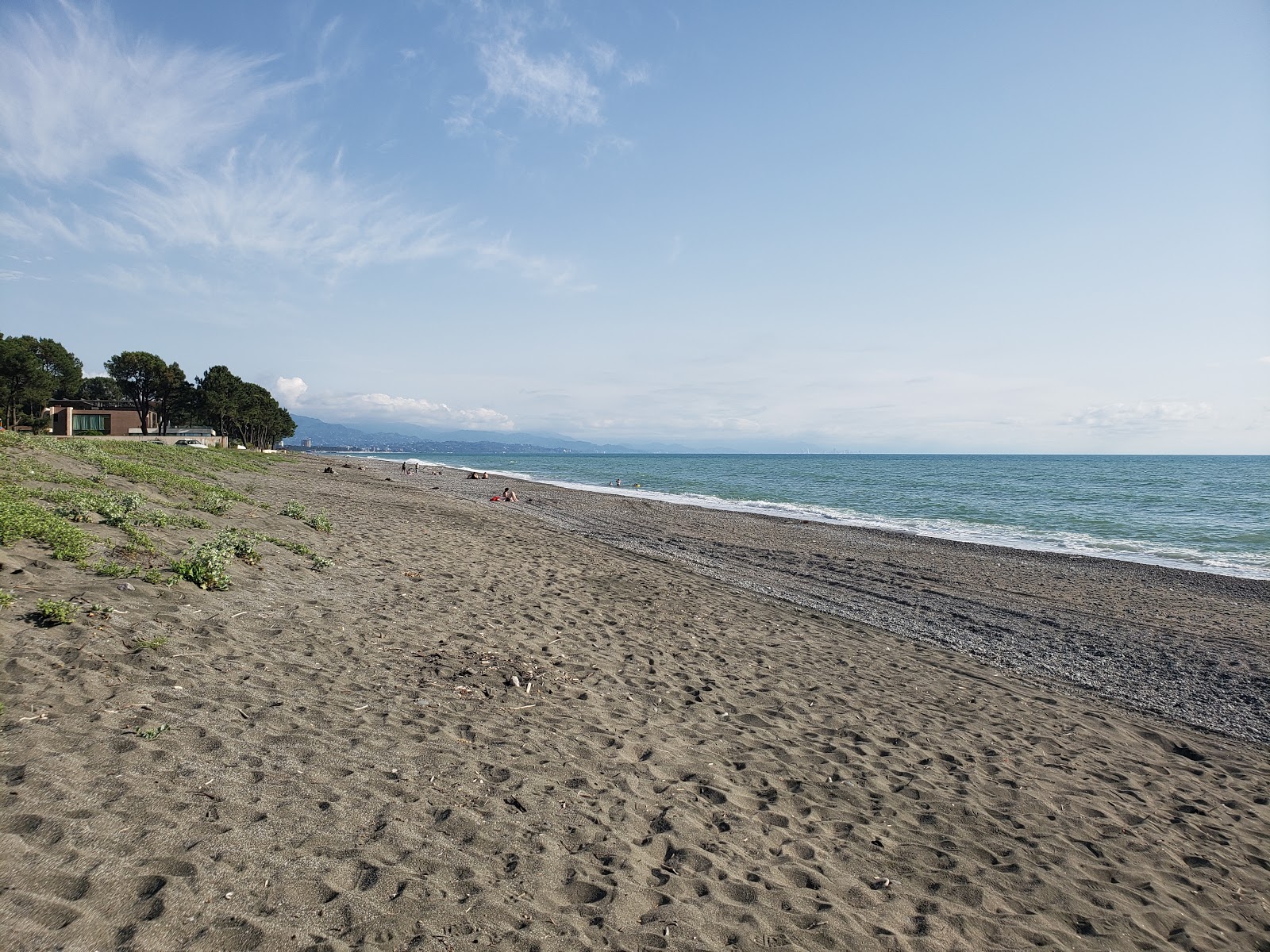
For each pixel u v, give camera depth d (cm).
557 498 3894
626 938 375
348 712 594
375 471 5725
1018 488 5584
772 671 926
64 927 293
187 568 814
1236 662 1143
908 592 1608
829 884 461
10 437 1636
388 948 331
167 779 425
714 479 7175
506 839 447
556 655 860
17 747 414
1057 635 1284
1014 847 537
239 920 325
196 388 7519
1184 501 4341
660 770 593
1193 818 616
